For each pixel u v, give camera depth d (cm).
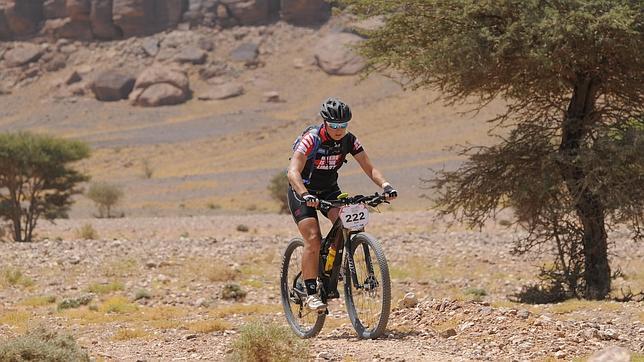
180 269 3634
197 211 12206
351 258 1628
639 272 3700
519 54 2592
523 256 4194
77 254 4034
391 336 1702
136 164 18088
